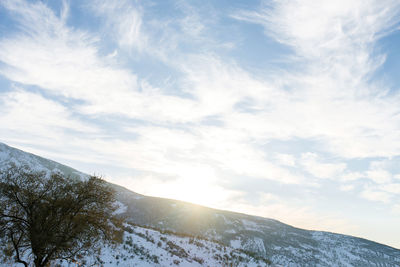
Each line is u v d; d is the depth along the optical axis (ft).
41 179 41.91
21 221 38.47
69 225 40.60
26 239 40.14
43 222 39.29
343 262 352.28
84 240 43.27
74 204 41.11
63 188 42.27
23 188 38.65
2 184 36.73
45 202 40.40
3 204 36.65
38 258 38.14
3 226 37.06
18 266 43.34
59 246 38.99
